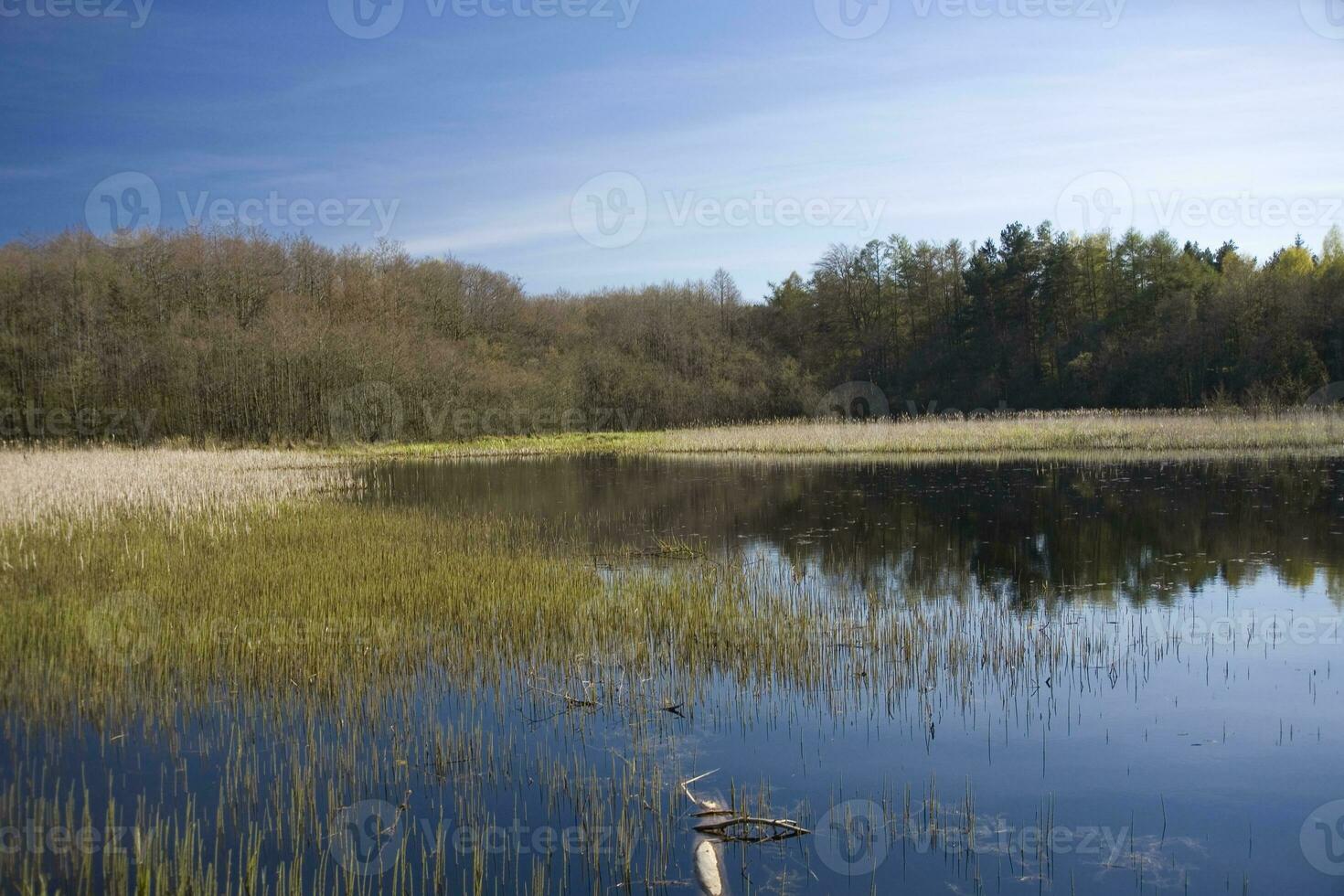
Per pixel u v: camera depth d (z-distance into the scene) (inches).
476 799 247.9
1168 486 856.9
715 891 204.8
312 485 854.5
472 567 478.3
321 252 2078.0
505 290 2412.6
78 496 660.1
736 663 355.9
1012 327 2295.8
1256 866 215.8
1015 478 964.6
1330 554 550.0
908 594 467.8
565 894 203.0
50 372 1619.1
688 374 2274.9
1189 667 350.3
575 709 311.9
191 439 1581.0
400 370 1716.3
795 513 759.7
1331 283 1657.2
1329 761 269.1
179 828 227.5
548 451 1540.4
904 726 298.7
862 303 2635.3
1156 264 2090.3
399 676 336.5
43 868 205.2
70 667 335.0
